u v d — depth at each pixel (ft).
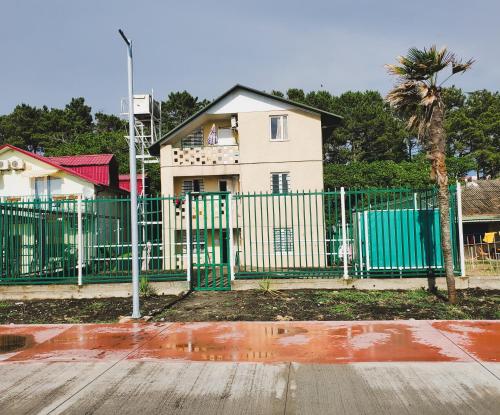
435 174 33.42
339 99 174.09
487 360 20.21
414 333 25.27
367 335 25.02
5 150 85.46
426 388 17.15
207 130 86.63
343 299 35.12
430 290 37.91
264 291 38.68
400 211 39.50
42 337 26.81
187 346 23.71
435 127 33.32
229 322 29.37
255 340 24.54
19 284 40.57
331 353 21.71
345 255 39.55
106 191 94.53
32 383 18.80
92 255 42.09
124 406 16.26
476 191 91.86
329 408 15.64
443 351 21.68
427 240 39.17
